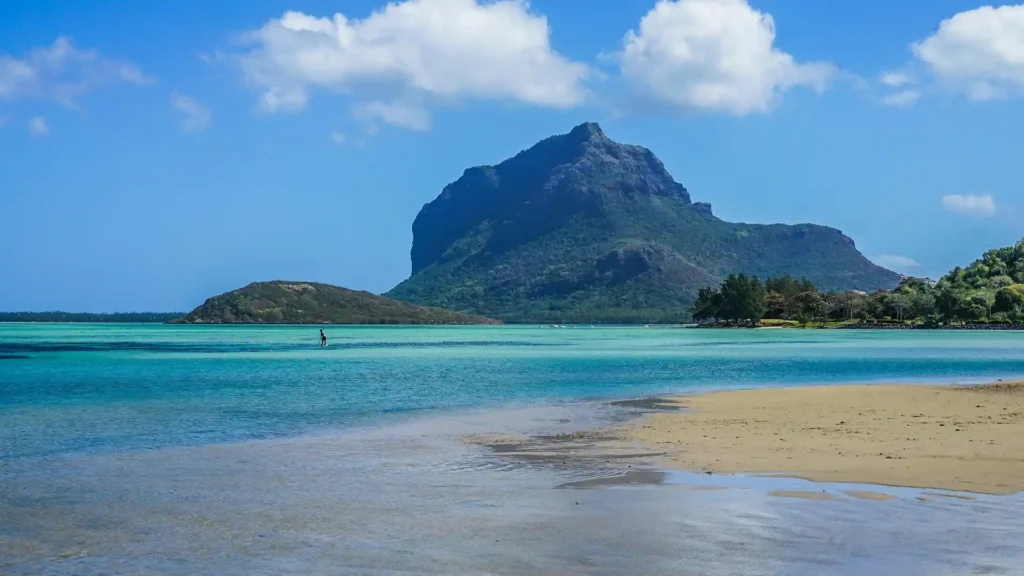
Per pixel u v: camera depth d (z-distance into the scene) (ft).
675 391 157.99
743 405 125.80
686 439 89.66
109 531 53.88
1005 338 564.71
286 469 74.95
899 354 331.16
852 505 57.41
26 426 107.96
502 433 97.86
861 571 43.60
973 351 357.41
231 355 346.54
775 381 187.11
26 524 55.77
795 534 50.57
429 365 264.31
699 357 312.71
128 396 153.17
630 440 89.81
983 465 70.85
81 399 147.33
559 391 160.04
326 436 96.89
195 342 520.01
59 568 46.57
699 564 45.19
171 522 55.93
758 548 47.85
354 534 52.42
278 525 54.80
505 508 58.44
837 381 186.39
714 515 55.31
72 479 70.85
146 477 71.46
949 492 61.00
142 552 49.32
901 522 52.80
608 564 45.55
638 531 51.78
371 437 95.50
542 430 100.07
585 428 101.24
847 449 80.28
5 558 48.37
